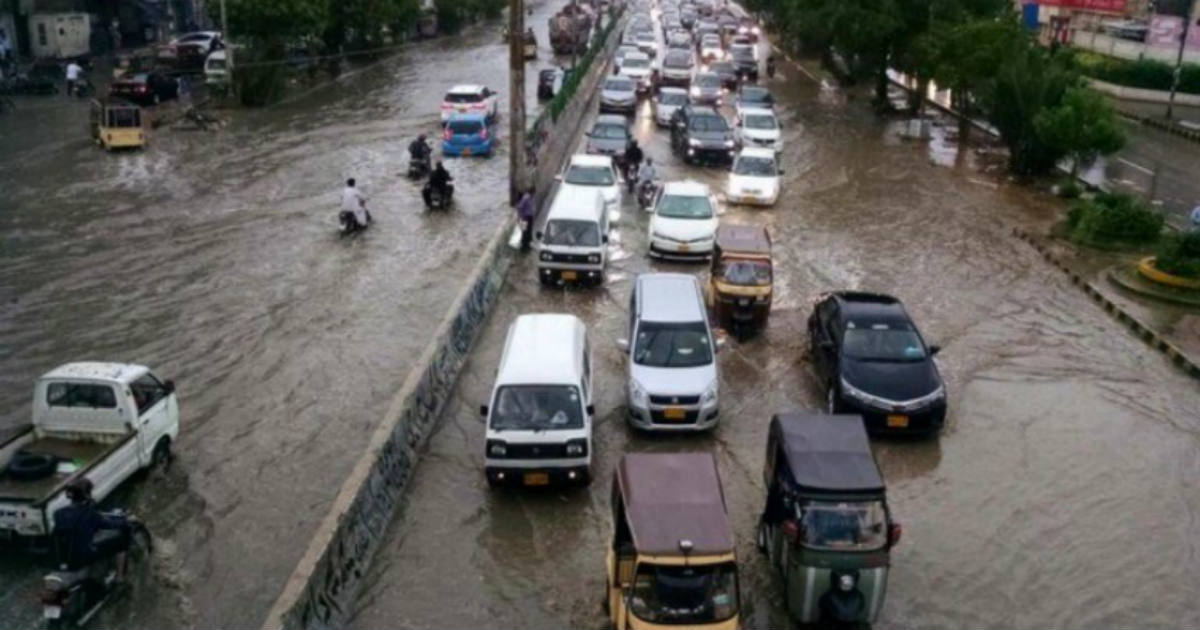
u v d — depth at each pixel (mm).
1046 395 17266
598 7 81375
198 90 46312
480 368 17812
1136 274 23203
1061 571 12297
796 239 26031
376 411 16094
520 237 24672
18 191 29266
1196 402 17125
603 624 11195
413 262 23516
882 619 11344
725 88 48312
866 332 16531
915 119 40219
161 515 13047
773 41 70062
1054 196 31219
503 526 13078
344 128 39312
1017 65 33500
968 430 15969
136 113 34375
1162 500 13969
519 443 13523
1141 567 12406
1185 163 36969
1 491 12070
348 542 11719
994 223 27938
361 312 20281
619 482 11289
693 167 33594
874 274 23375
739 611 10352
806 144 38188
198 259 23484
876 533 11070
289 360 17953
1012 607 11617
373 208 28156
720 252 20141
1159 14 59594
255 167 32719
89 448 13359
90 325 19406
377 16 56125
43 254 23641
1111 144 31203
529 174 27484
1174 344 19344
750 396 17078
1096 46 59750
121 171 31797
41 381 13391
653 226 24234
